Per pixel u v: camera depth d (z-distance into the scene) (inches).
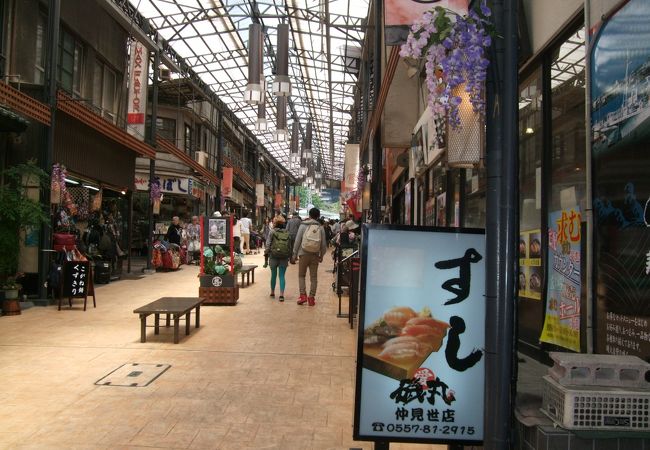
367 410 114.0
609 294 126.4
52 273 383.2
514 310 99.1
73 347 252.7
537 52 177.0
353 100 1160.2
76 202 503.8
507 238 99.1
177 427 155.7
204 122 1138.7
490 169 101.5
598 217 132.2
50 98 389.1
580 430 88.4
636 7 115.2
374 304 116.1
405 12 171.6
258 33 630.5
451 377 115.1
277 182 2637.8
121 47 636.1
